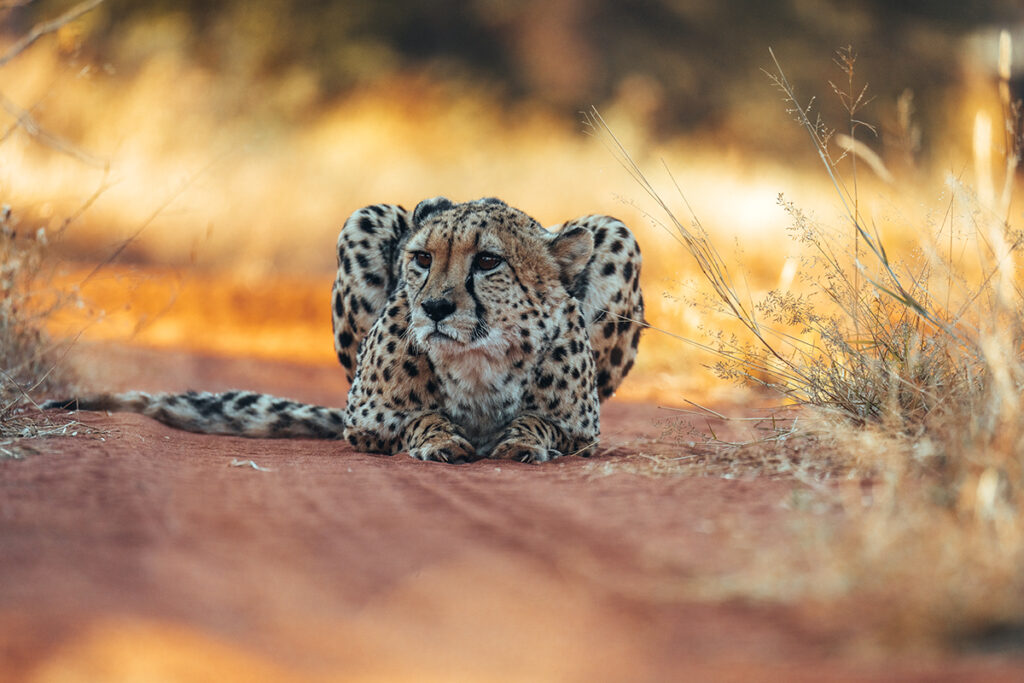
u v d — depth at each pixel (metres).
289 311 25.95
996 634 4.89
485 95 42.53
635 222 27.56
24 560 5.70
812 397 9.64
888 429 8.23
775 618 5.20
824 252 10.54
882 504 6.38
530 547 6.18
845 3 49.06
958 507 6.20
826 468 8.29
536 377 10.59
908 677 4.42
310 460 9.62
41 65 26.28
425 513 7.00
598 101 44.62
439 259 10.25
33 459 8.44
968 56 49.59
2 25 26.58
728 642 4.92
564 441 10.62
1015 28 52.12
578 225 11.98
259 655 4.56
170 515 6.77
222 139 32.16
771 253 25.45
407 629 5.00
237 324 24.86
